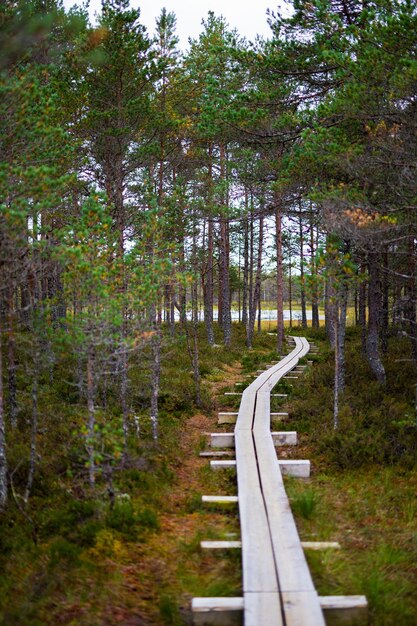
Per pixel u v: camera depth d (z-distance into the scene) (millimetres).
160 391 13578
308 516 7660
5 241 7633
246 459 9445
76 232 8406
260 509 7414
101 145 14531
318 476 9406
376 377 14086
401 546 6977
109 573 6094
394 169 11125
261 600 5219
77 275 7969
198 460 10281
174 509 8062
